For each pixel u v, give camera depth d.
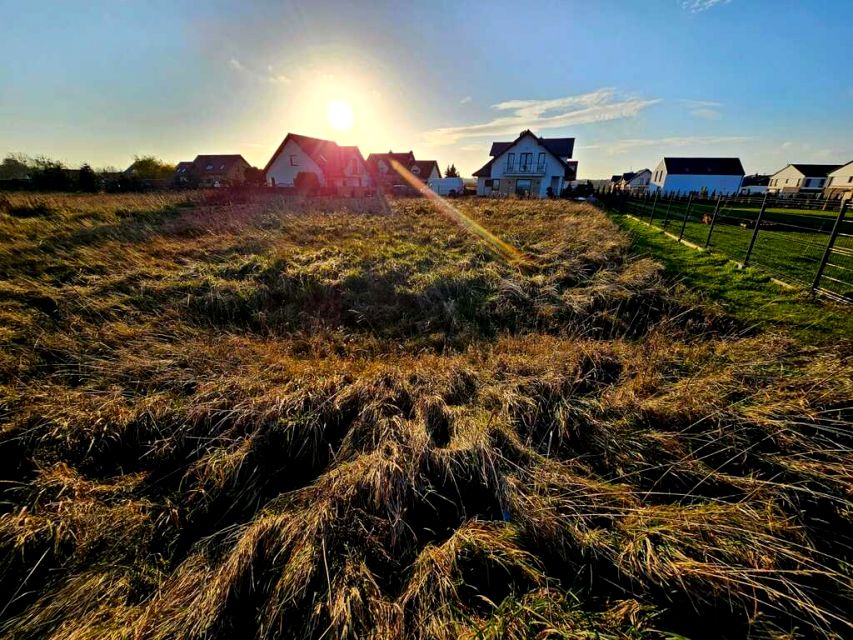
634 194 30.52
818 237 11.00
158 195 17.33
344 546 1.99
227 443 2.74
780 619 1.64
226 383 3.31
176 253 7.60
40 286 5.59
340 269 6.86
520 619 1.61
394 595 1.84
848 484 2.16
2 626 1.75
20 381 3.38
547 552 1.97
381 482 2.27
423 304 5.72
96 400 3.08
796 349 3.73
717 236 11.13
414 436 2.67
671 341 4.23
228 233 9.27
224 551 2.07
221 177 45.75
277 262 7.05
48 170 24.53
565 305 5.54
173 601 1.81
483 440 2.59
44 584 1.93
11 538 2.01
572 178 35.09
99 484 2.47
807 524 2.06
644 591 1.76
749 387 3.09
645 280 6.13
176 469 2.62
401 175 45.66
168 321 4.91
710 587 1.71
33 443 2.69
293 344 4.48
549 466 2.47
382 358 4.18
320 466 2.71
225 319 5.34
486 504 2.35
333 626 1.65
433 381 3.44
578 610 1.68
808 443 2.51
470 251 8.27
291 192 24.12
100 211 11.12
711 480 2.33
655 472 2.45
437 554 1.93
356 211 13.59
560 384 3.28
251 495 2.45
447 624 1.64
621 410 2.97
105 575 1.94
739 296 5.56
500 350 4.23
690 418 2.80
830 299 5.13
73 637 1.66
